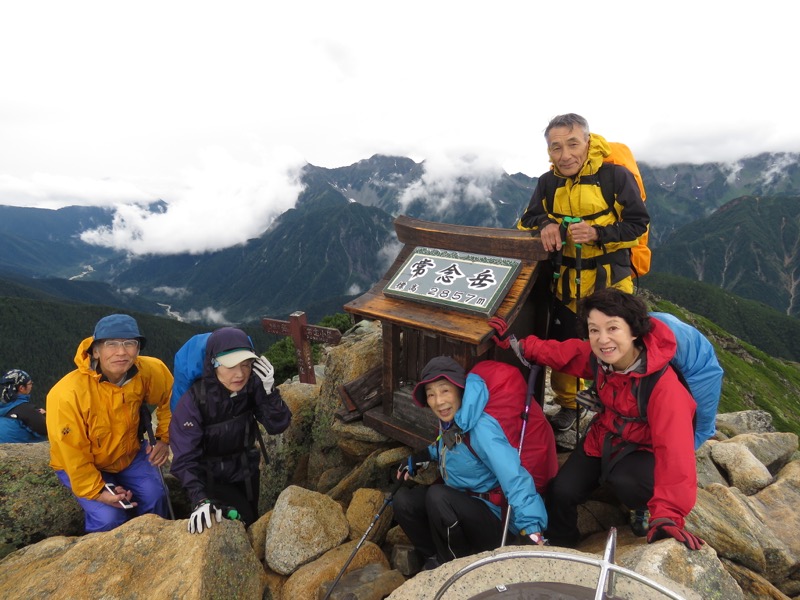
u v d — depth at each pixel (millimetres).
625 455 3664
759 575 3973
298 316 8758
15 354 141500
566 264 4902
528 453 4117
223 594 3633
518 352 4430
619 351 3322
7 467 5379
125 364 4566
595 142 4500
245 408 4961
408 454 5672
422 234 5785
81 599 3443
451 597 2635
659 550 3000
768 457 6277
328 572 4164
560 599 2373
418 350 5656
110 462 4969
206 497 4301
